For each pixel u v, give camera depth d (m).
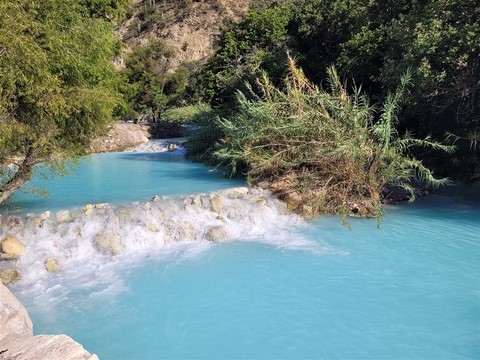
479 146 11.41
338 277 6.54
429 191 11.34
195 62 59.28
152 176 13.08
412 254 7.33
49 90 7.12
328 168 10.42
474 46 9.59
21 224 7.84
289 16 23.28
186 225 8.38
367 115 10.77
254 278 6.59
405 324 5.23
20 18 6.75
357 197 10.02
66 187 11.34
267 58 19.97
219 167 14.12
